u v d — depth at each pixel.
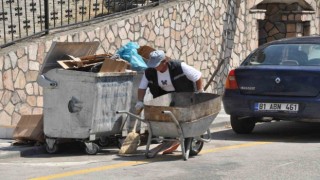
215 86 18.34
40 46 13.33
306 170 9.35
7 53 12.68
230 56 18.95
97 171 9.33
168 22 16.56
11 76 12.77
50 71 10.52
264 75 12.09
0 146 11.00
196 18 17.55
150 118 9.97
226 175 9.03
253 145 11.60
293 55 12.37
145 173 9.17
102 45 14.62
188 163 9.89
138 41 15.62
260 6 21.58
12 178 8.91
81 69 10.66
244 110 12.29
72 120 10.45
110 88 10.55
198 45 17.64
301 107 11.78
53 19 15.32
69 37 13.95
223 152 10.86
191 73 10.30
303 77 11.76
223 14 18.58
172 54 16.70
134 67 11.20
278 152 10.82
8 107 12.70
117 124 10.80
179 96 10.41
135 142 10.64
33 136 10.84
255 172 9.23
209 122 10.23
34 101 13.26
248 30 19.66
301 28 21.45
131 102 11.07
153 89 10.53
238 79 12.38
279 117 12.02
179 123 9.77
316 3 21.86
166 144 10.49
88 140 10.56
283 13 21.31
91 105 10.32
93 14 17.25
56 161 10.15
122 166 9.67
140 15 15.67
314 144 11.70
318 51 12.27
